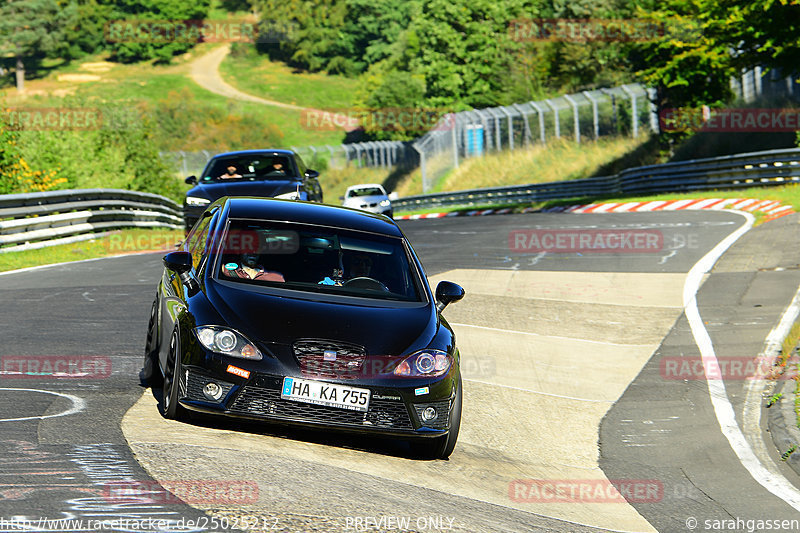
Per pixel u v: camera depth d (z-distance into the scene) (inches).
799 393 1257.4
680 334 1673.2
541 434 1139.3
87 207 3127.5
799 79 4569.4
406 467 876.0
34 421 840.9
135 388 1023.6
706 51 5009.8
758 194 3961.6
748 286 2001.7
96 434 810.2
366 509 693.3
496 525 719.7
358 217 1112.2
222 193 2356.1
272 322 876.0
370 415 866.1
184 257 970.1
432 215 6427.2
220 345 851.4
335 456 857.5
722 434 1142.3
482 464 967.0
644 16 5374.0
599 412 1250.0
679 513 853.2
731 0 4485.7
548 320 1813.5
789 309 1756.9
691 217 3464.6
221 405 845.2
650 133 6909.5
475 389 1326.3
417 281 1028.5
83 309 1604.3
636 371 1456.7
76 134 4950.8
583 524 778.2
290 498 689.0
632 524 807.7
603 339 1663.4
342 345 869.2
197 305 895.7
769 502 891.4
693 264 2361.0
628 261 2496.3
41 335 1325.0
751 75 5836.6
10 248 2522.1
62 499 624.7
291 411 852.0
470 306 1942.7
